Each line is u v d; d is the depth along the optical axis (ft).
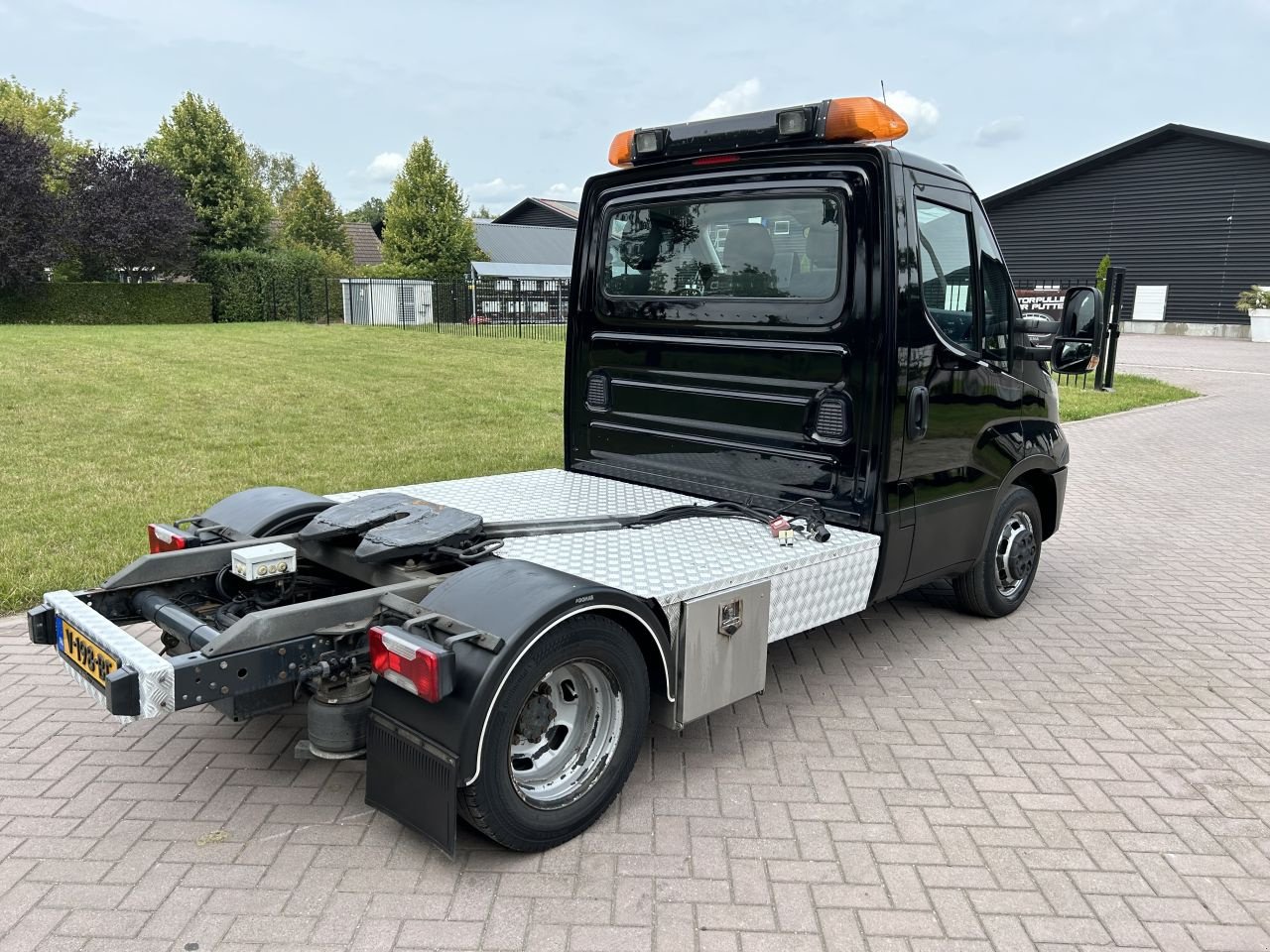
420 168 144.46
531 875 9.40
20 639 15.16
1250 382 63.82
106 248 104.83
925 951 8.38
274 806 10.59
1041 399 16.49
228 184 124.57
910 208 12.56
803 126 12.67
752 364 13.83
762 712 13.28
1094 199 127.95
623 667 10.06
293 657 9.48
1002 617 17.44
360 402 42.68
